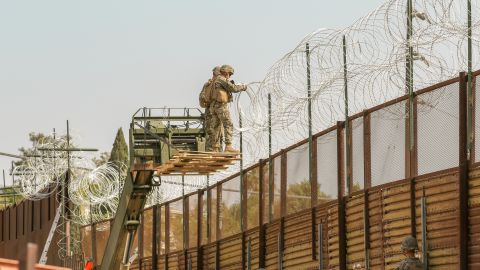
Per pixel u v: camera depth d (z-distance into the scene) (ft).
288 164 147.54
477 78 105.19
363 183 125.80
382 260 120.37
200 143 165.68
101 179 228.02
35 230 301.43
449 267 107.86
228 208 172.14
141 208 173.37
